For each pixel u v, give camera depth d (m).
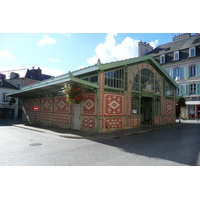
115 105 12.38
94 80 11.93
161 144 8.27
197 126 17.27
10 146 7.83
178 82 31.11
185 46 31.61
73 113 13.43
